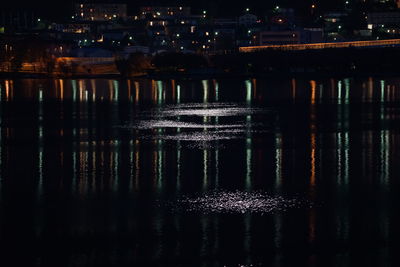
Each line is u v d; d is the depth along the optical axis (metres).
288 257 88.62
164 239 94.31
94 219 102.88
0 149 165.88
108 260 87.75
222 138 183.50
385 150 162.00
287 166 142.12
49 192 119.56
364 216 103.94
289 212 106.06
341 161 147.88
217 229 98.06
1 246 92.44
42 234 96.75
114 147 168.25
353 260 87.75
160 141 178.25
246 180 128.25
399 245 92.19
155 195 117.00
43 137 187.00
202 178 130.12
